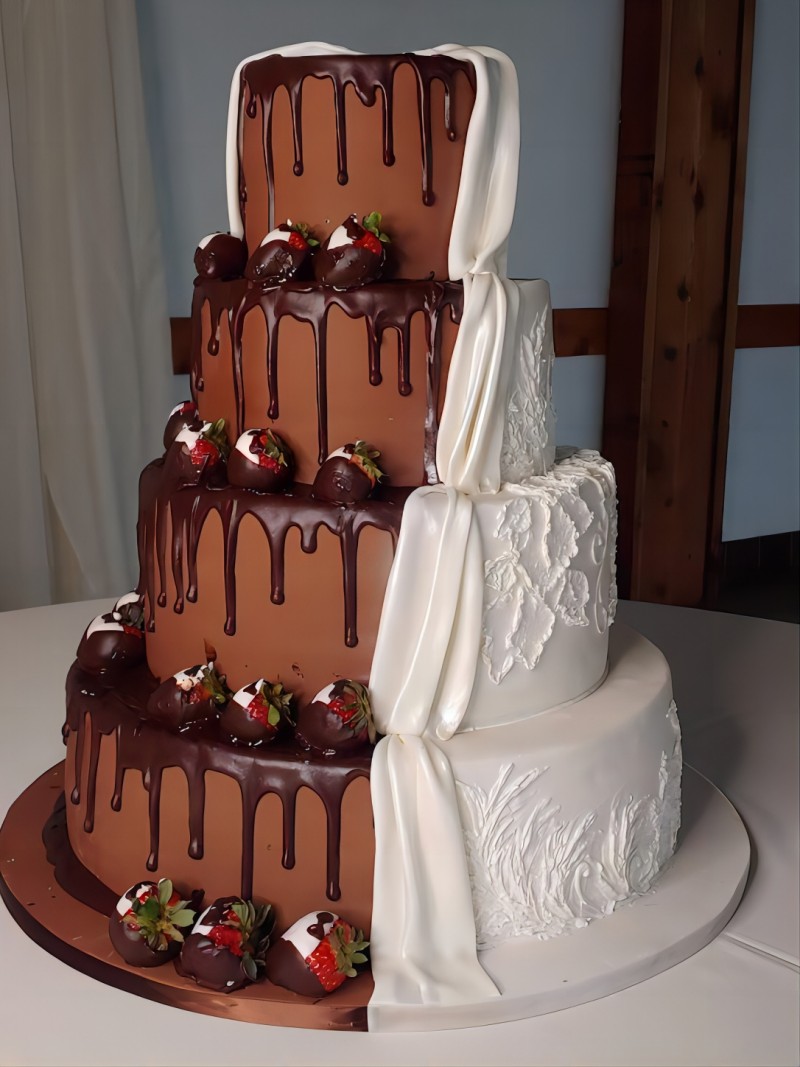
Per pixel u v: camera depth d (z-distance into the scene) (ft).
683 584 18.48
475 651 5.61
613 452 18.43
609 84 17.95
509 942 5.74
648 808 6.26
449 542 5.48
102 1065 4.95
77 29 13.21
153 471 6.68
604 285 18.70
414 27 16.58
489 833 5.55
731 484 20.33
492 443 5.80
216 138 15.42
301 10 15.71
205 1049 5.08
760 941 6.11
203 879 5.65
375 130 5.75
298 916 5.54
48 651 10.79
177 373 15.47
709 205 17.06
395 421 5.74
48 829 6.88
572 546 6.02
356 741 5.45
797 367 20.48
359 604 5.57
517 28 17.20
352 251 5.58
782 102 19.13
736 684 10.18
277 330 5.78
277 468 5.74
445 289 5.64
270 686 5.60
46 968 5.70
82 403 14.08
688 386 17.62
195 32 15.03
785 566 21.31
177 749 5.61
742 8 16.56
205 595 5.88
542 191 17.88
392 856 5.40
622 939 5.82
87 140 13.50
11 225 13.16
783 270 19.94
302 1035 5.20
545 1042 5.19
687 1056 5.09
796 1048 5.19
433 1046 5.14
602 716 6.06
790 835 7.36
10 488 13.67
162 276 14.51
